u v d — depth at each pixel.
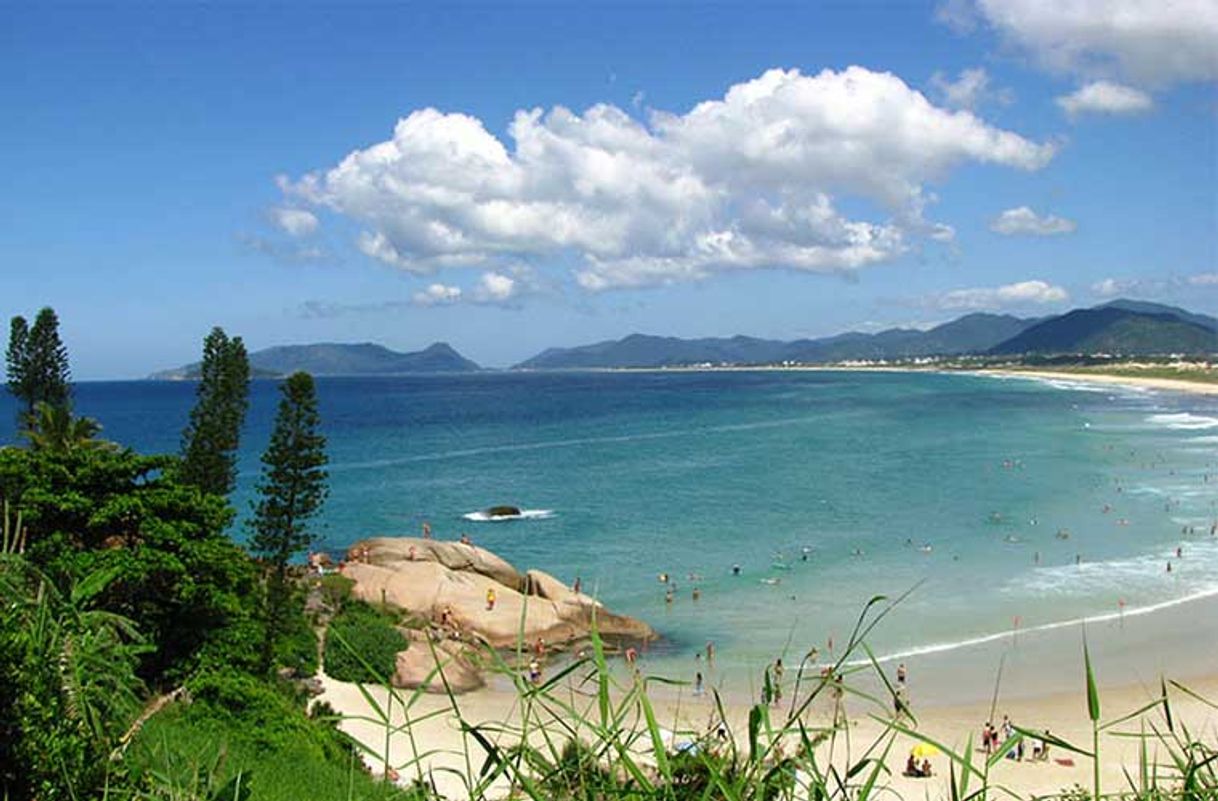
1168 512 72.19
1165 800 4.70
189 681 24.22
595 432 146.62
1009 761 29.20
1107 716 33.56
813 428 146.25
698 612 48.53
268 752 21.94
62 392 51.50
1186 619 45.34
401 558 52.03
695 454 114.50
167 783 5.52
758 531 68.19
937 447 117.31
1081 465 98.81
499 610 44.72
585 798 4.06
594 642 4.19
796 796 4.19
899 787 26.86
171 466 30.36
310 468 37.06
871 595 50.97
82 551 26.91
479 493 87.00
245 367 48.72
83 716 5.85
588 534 68.38
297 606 38.81
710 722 4.47
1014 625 45.12
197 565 27.73
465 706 33.69
